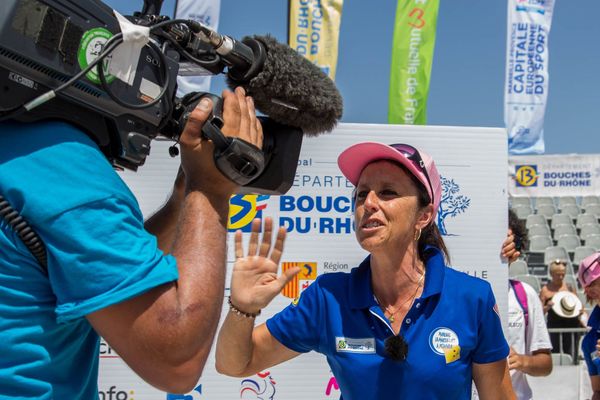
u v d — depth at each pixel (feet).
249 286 5.92
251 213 10.41
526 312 12.80
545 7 34.47
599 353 13.79
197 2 30.32
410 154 6.67
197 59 4.06
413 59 32.19
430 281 6.51
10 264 3.07
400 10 32.40
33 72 3.06
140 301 3.12
